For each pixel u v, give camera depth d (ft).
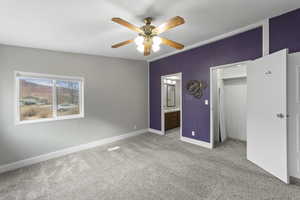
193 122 11.74
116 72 13.48
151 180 6.84
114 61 13.35
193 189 6.11
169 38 9.59
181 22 5.14
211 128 10.54
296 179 6.32
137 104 15.11
